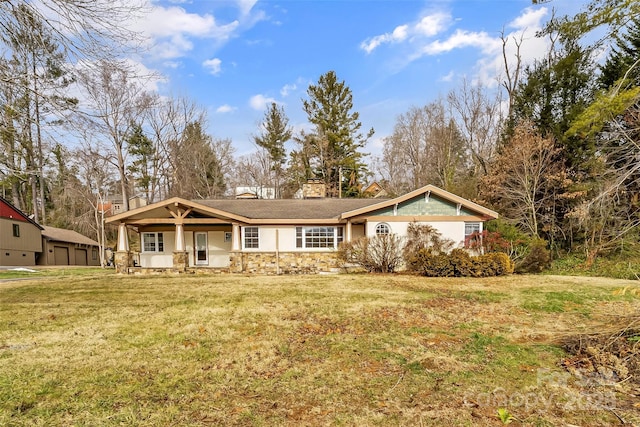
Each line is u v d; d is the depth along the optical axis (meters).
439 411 3.17
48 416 3.10
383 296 8.74
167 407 3.26
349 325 6.12
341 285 10.73
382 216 15.30
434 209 15.38
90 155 22.77
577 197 15.99
